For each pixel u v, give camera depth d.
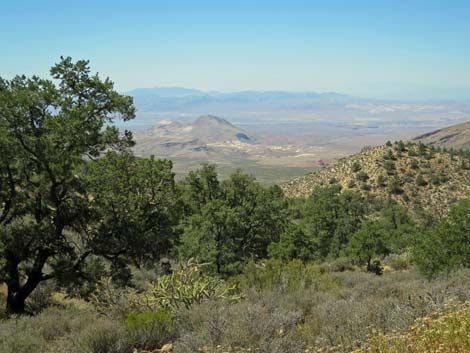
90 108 16.39
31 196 17.28
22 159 16.30
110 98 17.34
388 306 8.26
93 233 17.86
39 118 16.56
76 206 17.45
